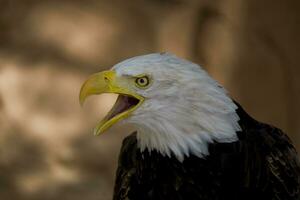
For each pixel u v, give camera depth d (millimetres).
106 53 14023
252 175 7328
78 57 14008
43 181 13445
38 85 13898
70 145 13680
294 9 14133
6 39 14180
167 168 7238
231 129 7125
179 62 6965
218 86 7074
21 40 14133
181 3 14531
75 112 13820
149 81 6941
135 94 6984
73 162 13625
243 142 7254
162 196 7391
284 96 14227
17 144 13695
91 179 13500
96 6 14195
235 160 7203
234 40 14328
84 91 7086
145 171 7422
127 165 7859
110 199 13352
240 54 14305
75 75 13922
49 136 13758
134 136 8023
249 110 14273
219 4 14445
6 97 13875
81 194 13352
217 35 14406
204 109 6961
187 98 6926
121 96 7137
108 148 13594
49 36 14094
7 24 14180
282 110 14234
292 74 14195
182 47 14328
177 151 7109
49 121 13781
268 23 14227
